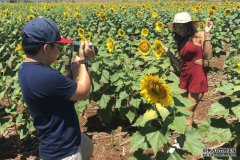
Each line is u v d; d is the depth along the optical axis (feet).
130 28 22.53
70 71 5.47
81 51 5.25
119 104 9.86
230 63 13.12
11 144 9.89
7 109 9.41
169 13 27.04
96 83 10.02
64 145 5.01
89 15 25.90
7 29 20.02
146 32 16.98
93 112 11.66
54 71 4.83
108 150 9.32
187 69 9.04
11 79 9.91
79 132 5.22
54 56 4.97
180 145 5.81
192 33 8.89
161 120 5.86
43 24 4.80
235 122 6.29
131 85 9.96
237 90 5.93
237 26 23.12
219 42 18.78
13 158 9.25
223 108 6.12
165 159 5.94
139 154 6.18
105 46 13.62
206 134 6.18
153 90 5.36
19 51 12.07
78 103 10.32
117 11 28.96
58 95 4.83
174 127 5.58
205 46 8.74
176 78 7.79
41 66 4.85
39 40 4.77
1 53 13.29
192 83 8.97
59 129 4.96
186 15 8.90
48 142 5.00
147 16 25.81
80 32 16.22
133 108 10.08
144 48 11.68
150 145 5.82
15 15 29.89
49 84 4.77
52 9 35.78
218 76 15.70
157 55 10.87
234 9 27.91
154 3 39.27
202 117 11.03
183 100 5.81
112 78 10.14
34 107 4.93
